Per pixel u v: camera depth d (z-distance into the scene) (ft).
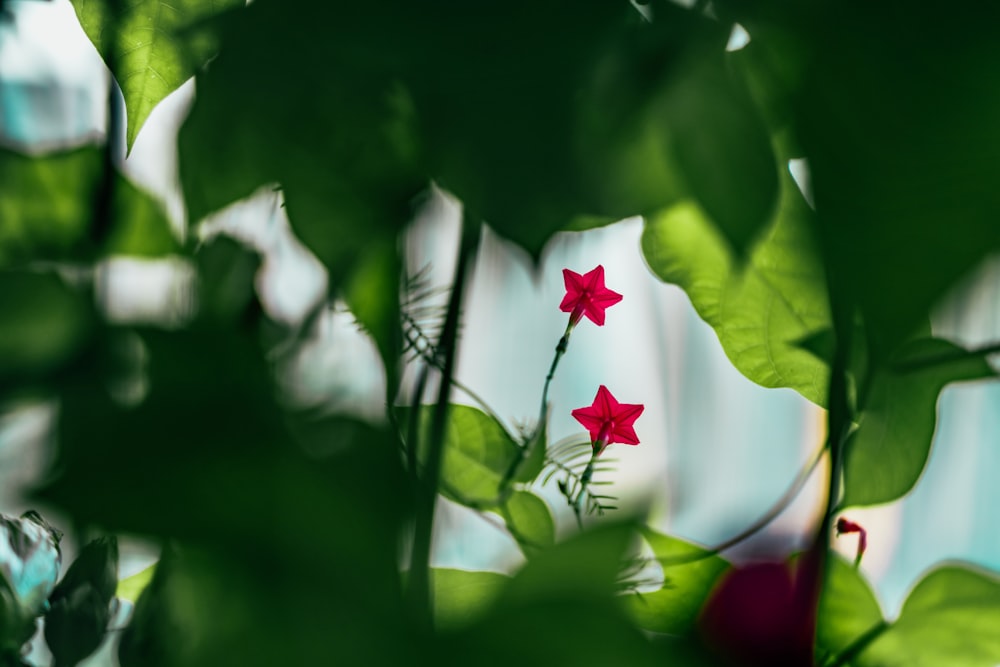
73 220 2.93
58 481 2.37
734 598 2.73
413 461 2.83
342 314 2.85
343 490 2.53
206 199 2.84
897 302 2.69
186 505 2.39
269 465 2.51
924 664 3.02
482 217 2.75
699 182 2.73
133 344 2.66
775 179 2.73
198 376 2.60
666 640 2.63
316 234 2.86
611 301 3.04
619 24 2.72
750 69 2.76
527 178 2.75
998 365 2.90
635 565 2.71
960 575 3.05
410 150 2.84
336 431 2.60
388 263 2.86
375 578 2.45
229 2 2.81
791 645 2.72
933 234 2.69
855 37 2.71
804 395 3.04
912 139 2.70
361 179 2.85
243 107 2.81
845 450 2.91
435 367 2.89
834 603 3.05
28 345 2.72
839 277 2.70
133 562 2.88
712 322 3.04
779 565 2.75
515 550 2.95
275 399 2.60
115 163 2.95
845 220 2.70
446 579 2.90
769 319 3.02
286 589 2.38
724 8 2.73
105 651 2.74
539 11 2.71
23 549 2.71
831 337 2.98
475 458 3.02
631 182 2.76
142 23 2.81
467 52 2.72
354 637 2.31
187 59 2.81
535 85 2.73
